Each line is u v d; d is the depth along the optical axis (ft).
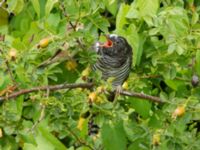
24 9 38.50
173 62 34.14
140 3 34.68
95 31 33.04
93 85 31.99
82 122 32.73
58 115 31.94
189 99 31.53
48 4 34.01
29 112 32.73
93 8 32.65
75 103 31.99
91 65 32.32
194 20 33.12
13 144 32.58
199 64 34.19
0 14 38.83
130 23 35.32
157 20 33.53
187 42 33.17
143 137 33.27
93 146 35.17
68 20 32.55
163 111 32.55
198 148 32.73
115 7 35.99
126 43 35.35
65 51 32.45
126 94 33.24
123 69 35.63
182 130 32.09
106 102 31.58
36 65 32.55
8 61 31.32
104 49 35.12
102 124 32.27
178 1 35.58
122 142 35.24
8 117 31.65
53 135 35.14
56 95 31.91
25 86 32.35
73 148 34.78
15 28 39.14
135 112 36.27
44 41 31.83
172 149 32.35
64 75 35.19
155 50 34.32
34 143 33.88
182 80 35.55
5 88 32.48
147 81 35.94
